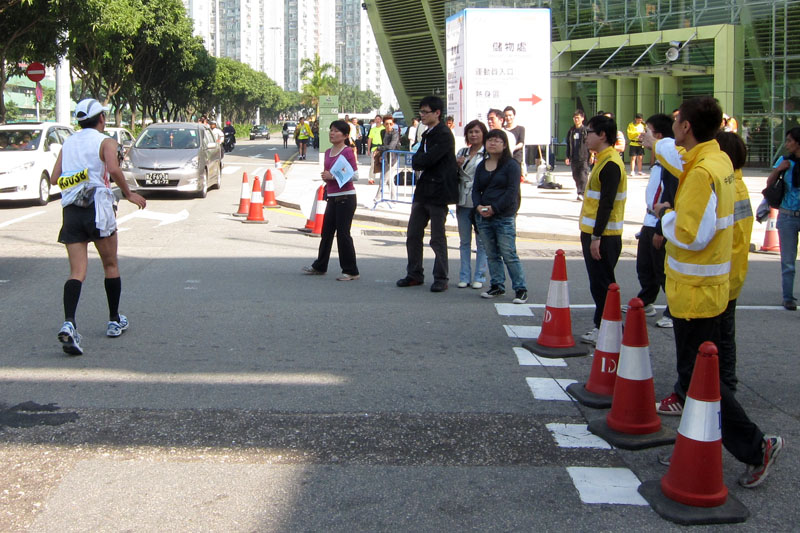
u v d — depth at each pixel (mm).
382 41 43781
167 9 44594
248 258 11352
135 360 6414
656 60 32094
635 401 4875
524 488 4223
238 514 3912
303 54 172125
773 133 29844
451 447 4770
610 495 4148
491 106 17719
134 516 3885
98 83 41625
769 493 4215
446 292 9234
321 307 8336
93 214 6555
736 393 5891
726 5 30188
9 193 16688
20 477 4301
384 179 18047
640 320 4891
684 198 4180
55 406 5363
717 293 4320
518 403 5566
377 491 4176
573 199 19266
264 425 5078
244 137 99000
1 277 9719
